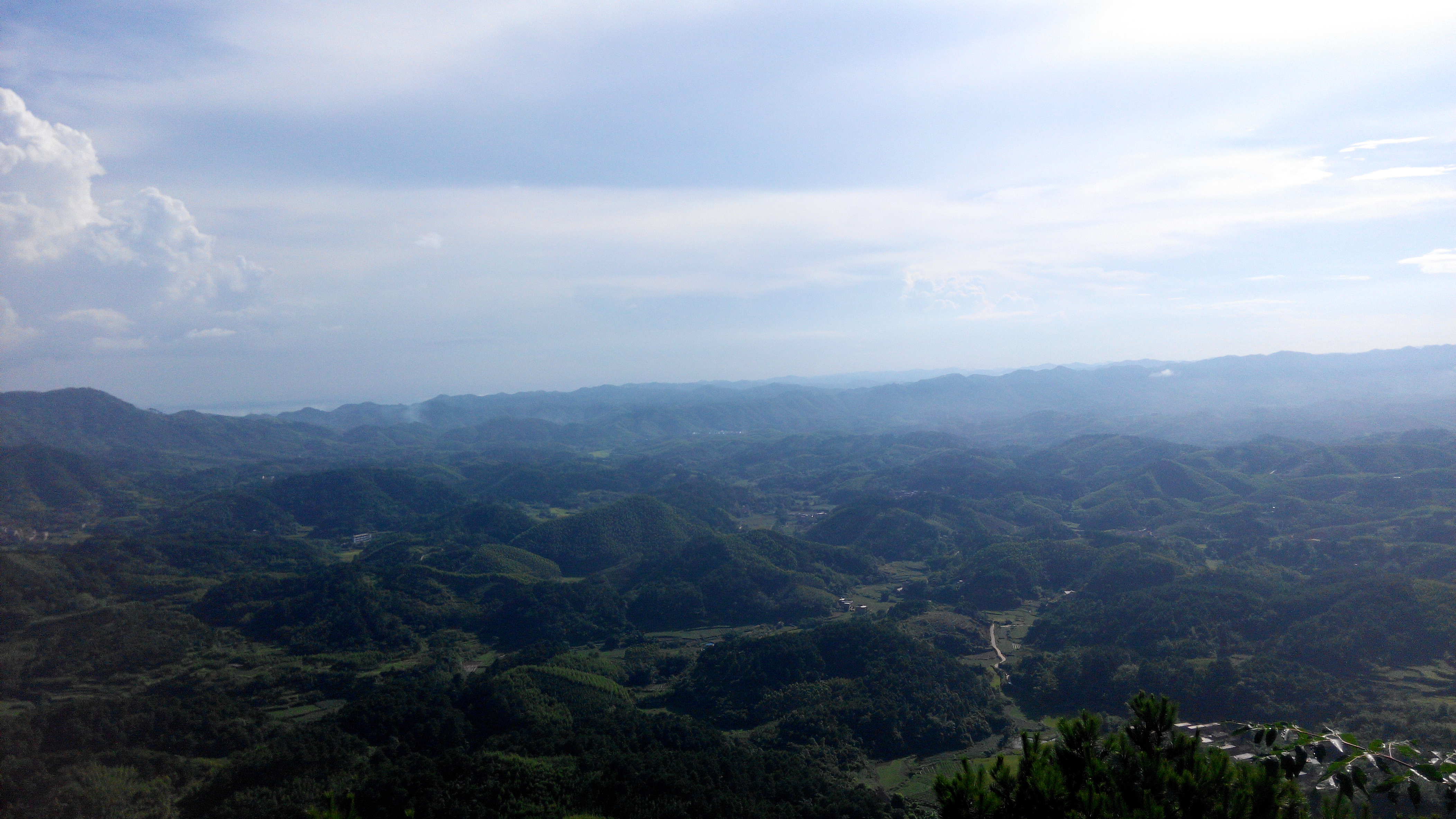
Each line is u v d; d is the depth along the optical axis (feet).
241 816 254.47
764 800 246.68
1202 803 66.03
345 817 95.96
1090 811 66.13
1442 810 101.40
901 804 254.06
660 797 236.63
